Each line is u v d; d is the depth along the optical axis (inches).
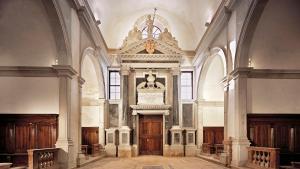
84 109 768.3
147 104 772.6
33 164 326.6
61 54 424.8
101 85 759.7
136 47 784.9
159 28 853.8
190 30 834.8
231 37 479.8
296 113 454.3
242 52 439.5
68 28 426.9
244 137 436.1
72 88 454.3
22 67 427.8
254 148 403.2
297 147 446.0
